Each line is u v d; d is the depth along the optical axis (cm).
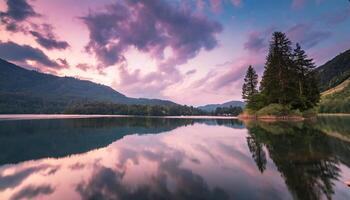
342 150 1828
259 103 7156
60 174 1308
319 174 1219
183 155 1839
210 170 1361
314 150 1847
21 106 17538
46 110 18075
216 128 4534
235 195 953
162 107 18838
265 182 1114
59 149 2152
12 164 1567
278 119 5956
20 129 4050
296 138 2520
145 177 1231
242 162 1548
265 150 1933
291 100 6100
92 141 2697
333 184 1063
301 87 6344
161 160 1659
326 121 5084
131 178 1212
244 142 2455
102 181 1166
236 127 4394
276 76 6178
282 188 1027
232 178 1191
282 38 6222
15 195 994
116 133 3609
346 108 13025
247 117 7900
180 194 970
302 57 6488
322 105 13962
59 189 1059
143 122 6956
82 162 1617
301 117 5828
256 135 2961
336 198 909
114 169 1409
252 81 8731
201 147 2233
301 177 1177
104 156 1822
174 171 1348
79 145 2402
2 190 1053
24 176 1272
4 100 17650
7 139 2820
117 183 1130
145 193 988
